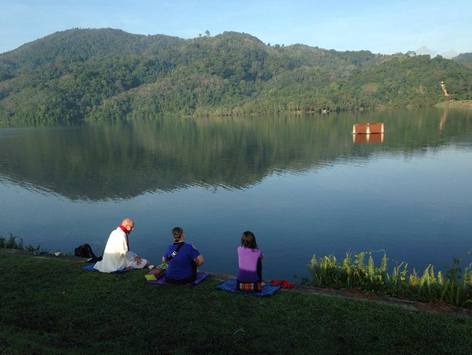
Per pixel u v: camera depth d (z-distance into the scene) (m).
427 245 26.38
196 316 8.74
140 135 137.12
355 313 8.78
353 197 40.25
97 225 35.00
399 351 7.30
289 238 28.73
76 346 7.45
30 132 176.62
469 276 10.35
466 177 47.81
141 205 41.25
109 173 63.25
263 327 8.23
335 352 7.32
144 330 8.14
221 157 76.12
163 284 10.54
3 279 11.16
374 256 24.92
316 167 60.22
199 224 33.41
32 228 34.69
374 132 105.88
